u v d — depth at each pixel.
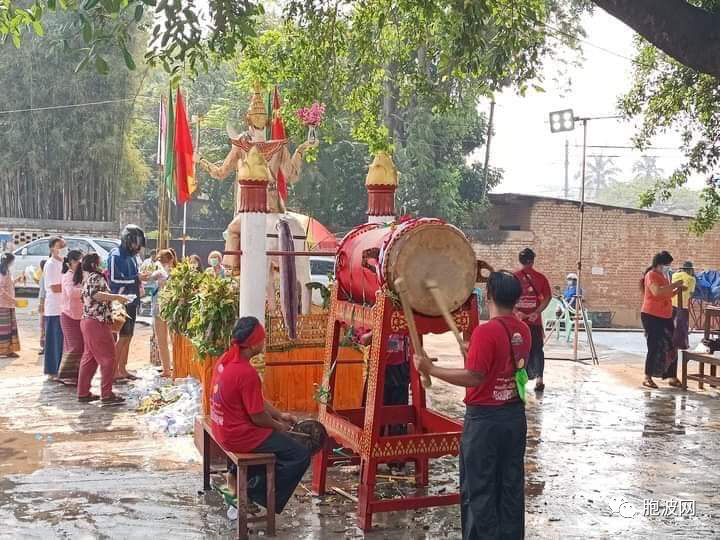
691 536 5.20
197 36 5.86
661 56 12.34
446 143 26.78
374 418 5.17
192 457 6.80
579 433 8.09
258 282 6.75
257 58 8.76
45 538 4.96
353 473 6.52
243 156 8.48
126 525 5.20
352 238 6.00
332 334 6.10
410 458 5.28
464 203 26.67
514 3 7.83
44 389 9.76
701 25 5.67
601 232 23.81
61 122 25.69
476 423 4.39
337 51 8.80
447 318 4.72
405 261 4.99
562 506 5.77
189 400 8.31
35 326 16.36
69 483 6.05
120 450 7.00
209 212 36.22
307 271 8.72
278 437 5.18
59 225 25.28
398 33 9.06
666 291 10.77
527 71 8.37
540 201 23.88
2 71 25.23
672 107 12.20
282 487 5.22
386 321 5.11
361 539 5.02
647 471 6.71
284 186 8.93
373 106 9.52
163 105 12.35
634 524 5.41
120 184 27.47
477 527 4.38
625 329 21.34
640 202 13.65
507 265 23.75
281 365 8.28
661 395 10.37
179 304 8.73
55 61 24.91
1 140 25.50
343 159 25.69
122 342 10.20
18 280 21.69
